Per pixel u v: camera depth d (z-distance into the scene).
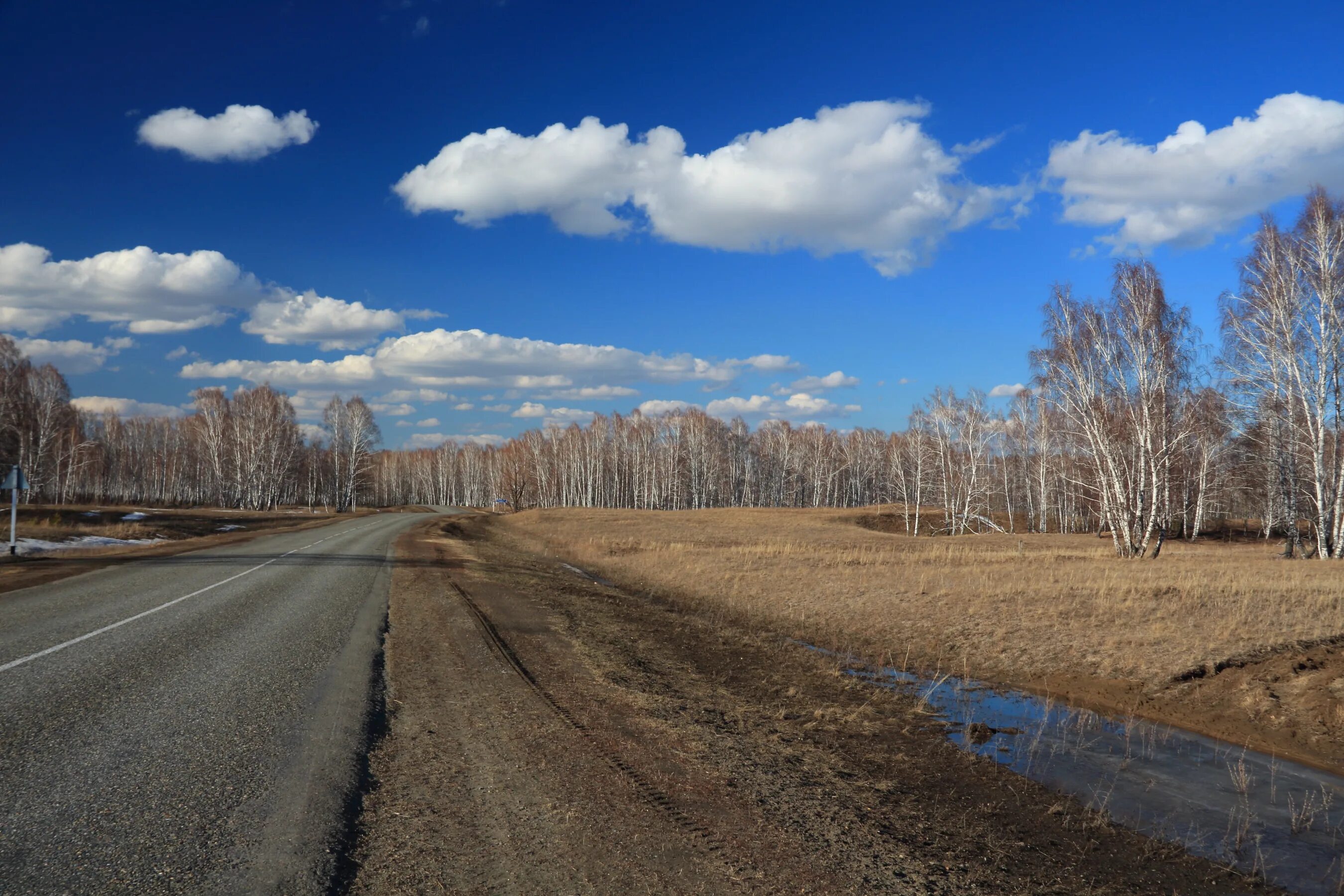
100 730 5.87
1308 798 6.92
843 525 57.19
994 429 57.38
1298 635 11.56
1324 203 24.39
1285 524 32.69
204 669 8.05
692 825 4.82
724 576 22.64
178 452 85.00
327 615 12.11
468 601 14.55
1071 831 5.93
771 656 12.14
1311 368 25.28
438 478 135.88
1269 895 5.06
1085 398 28.91
